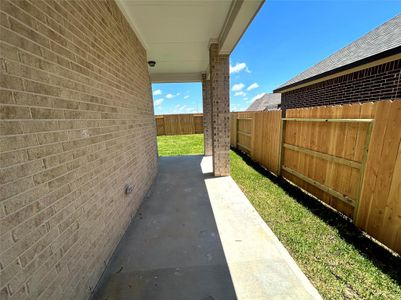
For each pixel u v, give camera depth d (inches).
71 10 59.4
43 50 46.9
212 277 67.8
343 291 61.4
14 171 37.4
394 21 199.5
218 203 128.1
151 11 110.2
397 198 75.4
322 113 119.4
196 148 366.9
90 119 68.6
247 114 268.1
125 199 100.4
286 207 119.6
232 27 113.5
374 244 83.4
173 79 281.1
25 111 40.8
